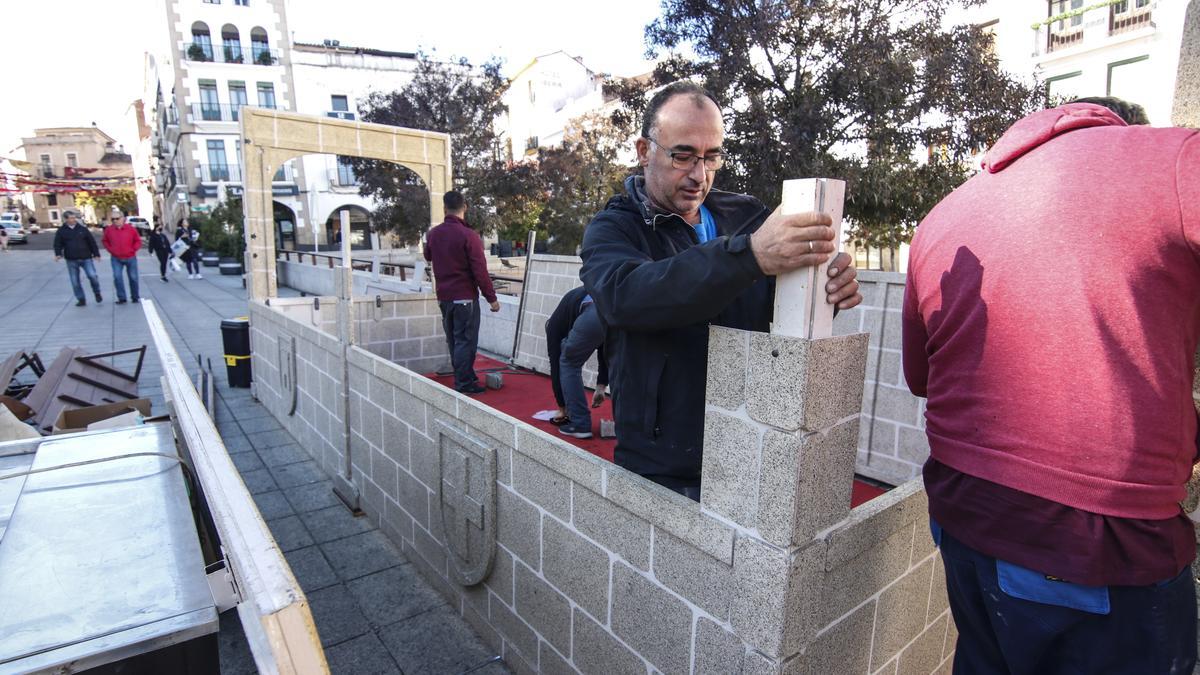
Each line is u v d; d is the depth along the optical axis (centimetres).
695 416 181
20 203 6275
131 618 130
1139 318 105
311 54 3034
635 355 182
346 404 408
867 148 845
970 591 129
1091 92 1328
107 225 1249
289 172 2873
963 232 126
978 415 122
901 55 806
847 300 139
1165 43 1206
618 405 193
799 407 135
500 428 250
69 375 447
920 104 829
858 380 150
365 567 341
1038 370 112
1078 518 110
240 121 636
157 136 4581
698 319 134
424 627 290
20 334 931
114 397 461
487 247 2333
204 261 2395
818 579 152
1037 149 120
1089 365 108
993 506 119
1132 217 103
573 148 1873
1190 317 107
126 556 152
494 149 1752
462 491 279
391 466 357
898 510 178
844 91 812
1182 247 102
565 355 420
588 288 157
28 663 116
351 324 400
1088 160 110
